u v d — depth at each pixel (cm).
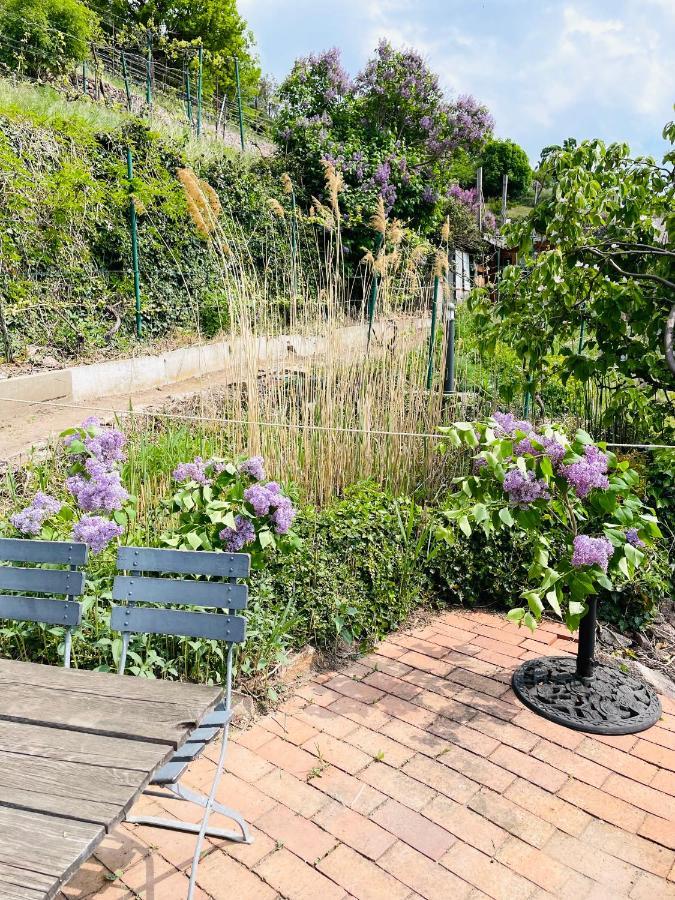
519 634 362
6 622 279
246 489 288
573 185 416
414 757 256
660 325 429
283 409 435
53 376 575
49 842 118
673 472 424
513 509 268
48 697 170
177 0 1988
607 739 270
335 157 1198
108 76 1354
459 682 312
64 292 756
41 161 762
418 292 559
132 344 756
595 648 328
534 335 445
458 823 222
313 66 1368
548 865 205
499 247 1298
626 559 263
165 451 404
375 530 385
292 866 202
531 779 245
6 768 140
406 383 495
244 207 1008
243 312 444
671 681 322
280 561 340
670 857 209
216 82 2008
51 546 218
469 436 271
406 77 1431
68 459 300
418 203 1284
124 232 836
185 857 206
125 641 211
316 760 254
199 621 206
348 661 331
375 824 221
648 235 447
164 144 957
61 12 1098
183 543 287
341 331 480
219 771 195
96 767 141
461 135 1477
